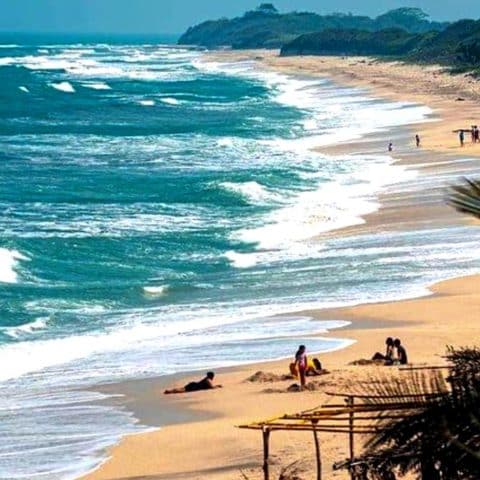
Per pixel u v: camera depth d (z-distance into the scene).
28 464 64.75
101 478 61.88
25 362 89.88
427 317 98.81
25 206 162.50
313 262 124.19
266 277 118.50
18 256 123.62
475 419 25.31
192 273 122.69
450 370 28.52
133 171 199.88
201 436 67.38
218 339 94.44
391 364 81.75
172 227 146.00
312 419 45.06
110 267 124.62
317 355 87.00
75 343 95.44
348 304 104.88
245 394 76.38
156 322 101.94
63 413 74.75
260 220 151.25
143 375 83.94
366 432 37.25
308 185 180.62
